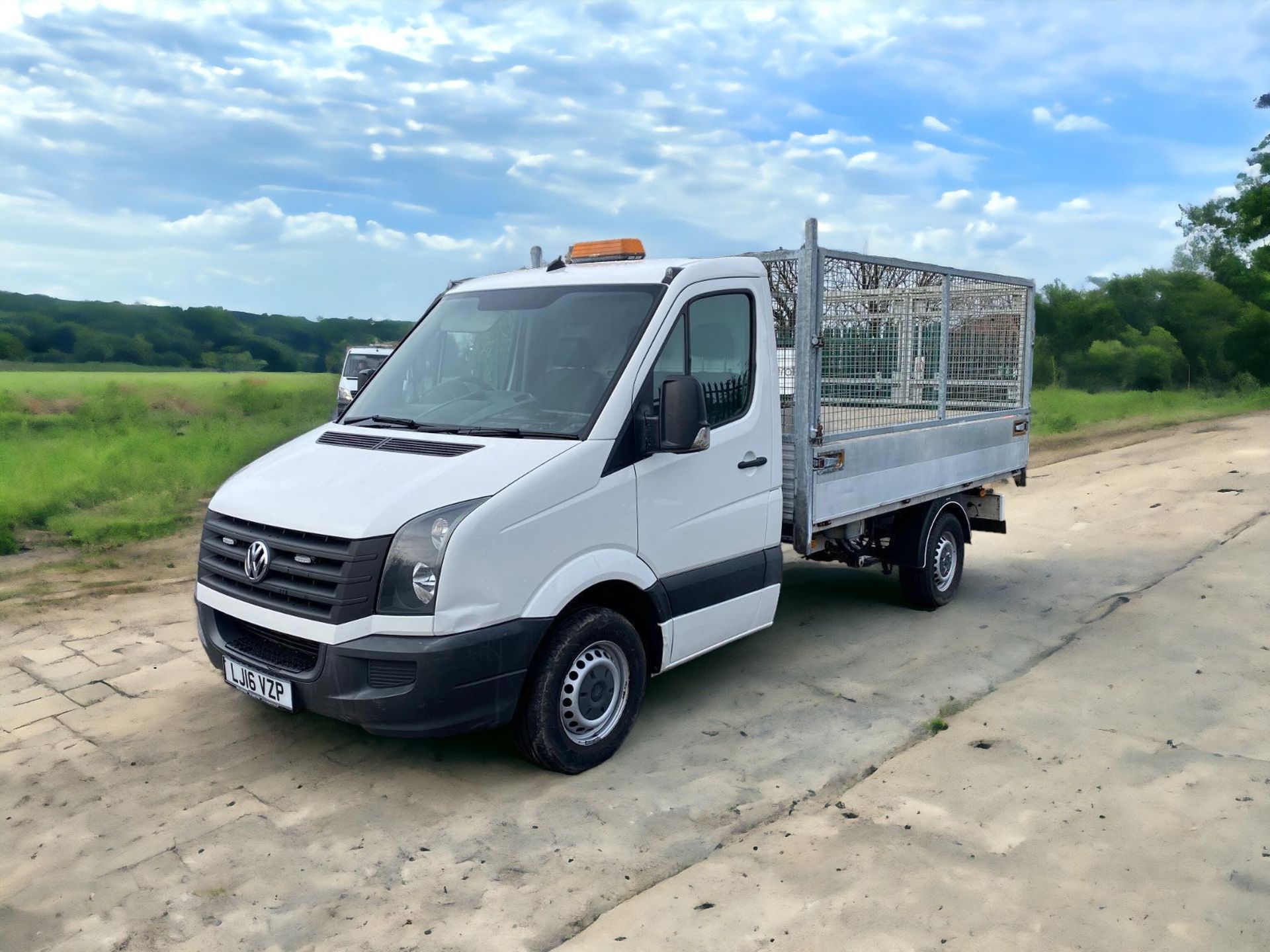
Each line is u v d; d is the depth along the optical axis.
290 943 3.38
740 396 5.51
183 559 9.63
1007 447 8.52
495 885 3.73
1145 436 19.59
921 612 7.64
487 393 5.17
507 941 3.38
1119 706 5.54
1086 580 8.44
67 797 4.48
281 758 4.88
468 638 4.10
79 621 7.36
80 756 4.93
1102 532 10.33
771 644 6.84
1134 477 13.70
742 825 4.20
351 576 4.07
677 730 5.27
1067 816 4.23
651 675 5.87
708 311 5.27
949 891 3.65
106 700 5.71
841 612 7.67
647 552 4.87
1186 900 3.57
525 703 4.48
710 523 5.25
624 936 3.39
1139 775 4.63
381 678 4.07
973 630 7.12
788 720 5.41
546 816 4.27
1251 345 33.22
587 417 4.71
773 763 4.84
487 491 4.24
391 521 4.12
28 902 3.65
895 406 6.98
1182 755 4.84
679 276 5.12
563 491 4.43
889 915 3.50
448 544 4.07
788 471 6.14
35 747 5.05
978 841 4.03
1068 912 3.51
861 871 3.80
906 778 4.64
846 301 6.28
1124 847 3.96
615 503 4.67
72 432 17.84
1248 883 3.67
